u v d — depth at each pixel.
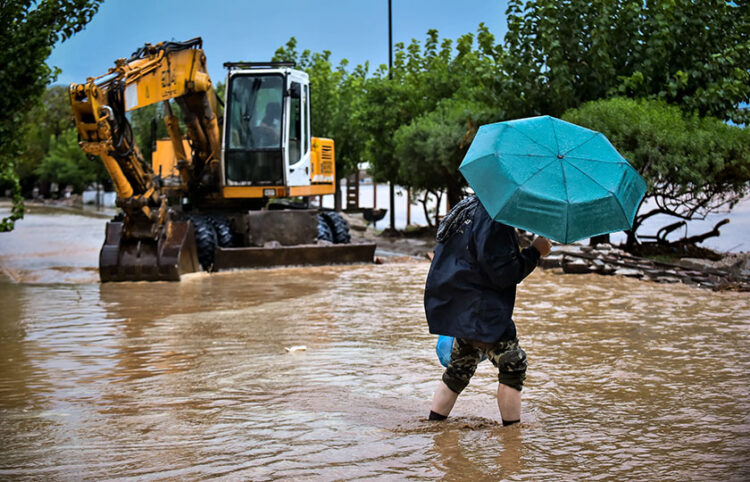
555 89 16.89
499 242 3.89
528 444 3.92
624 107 15.22
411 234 26.59
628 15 17.06
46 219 35.84
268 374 5.81
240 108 15.84
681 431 4.20
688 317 8.45
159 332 7.91
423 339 7.33
